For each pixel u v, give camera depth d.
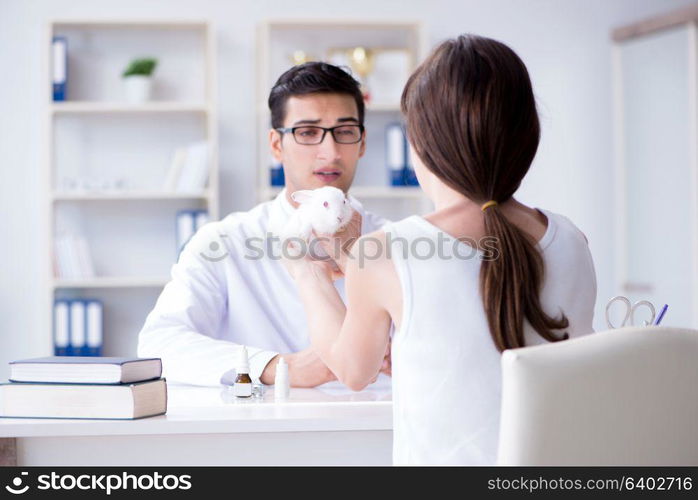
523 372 1.08
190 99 4.46
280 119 2.21
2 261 4.35
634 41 4.61
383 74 4.49
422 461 1.22
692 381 1.14
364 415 1.53
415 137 1.29
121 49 4.43
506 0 4.65
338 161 2.18
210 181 4.26
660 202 4.50
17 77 4.36
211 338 2.03
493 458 1.21
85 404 1.47
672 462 1.13
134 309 4.45
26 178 4.38
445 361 1.22
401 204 4.58
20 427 1.44
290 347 2.24
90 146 4.41
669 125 4.44
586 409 1.10
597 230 4.72
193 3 4.45
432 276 1.23
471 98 1.24
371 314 1.30
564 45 4.70
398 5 4.59
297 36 4.50
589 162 4.71
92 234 4.43
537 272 1.25
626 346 1.12
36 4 4.37
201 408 1.61
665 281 4.48
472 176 1.25
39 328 4.38
